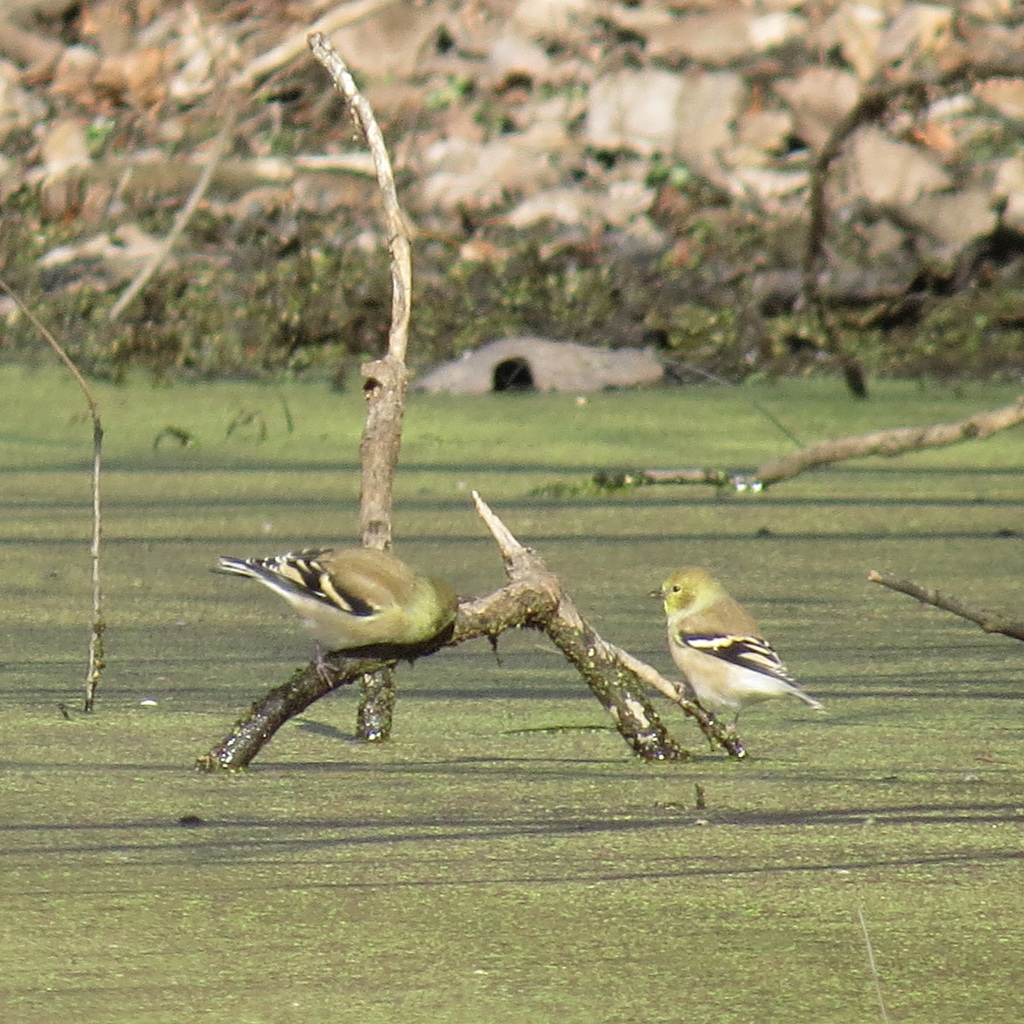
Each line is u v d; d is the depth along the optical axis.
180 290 20.78
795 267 21.16
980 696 9.24
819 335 20.38
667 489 15.25
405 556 12.62
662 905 6.08
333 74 9.16
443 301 20.92
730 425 17.47
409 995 5.32
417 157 22.52
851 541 13.20
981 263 21.19
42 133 22.75
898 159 21.36
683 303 20.89
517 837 6.82
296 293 20.64
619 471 15.41
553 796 7.42
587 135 22.66
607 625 10.80
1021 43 21.61
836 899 6.15
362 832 6.88
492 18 23.41
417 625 7.57
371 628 7.52
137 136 22.75
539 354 19.48
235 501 14.63
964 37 21.84
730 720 8.86
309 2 23.30
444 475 15.56
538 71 23.11
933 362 20.08
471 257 21.50
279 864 6.49
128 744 8.19
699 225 21.83
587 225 21.91
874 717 8.86
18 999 5.26
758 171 22.11
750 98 22.42
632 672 8.14
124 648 10.23
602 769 7.89
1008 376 19.84
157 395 18.89
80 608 11.21
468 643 10.62
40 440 17.12
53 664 9.84
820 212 20.14
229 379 19.72
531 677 9.72
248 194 21.86
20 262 21.17
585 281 21.12
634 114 22.55
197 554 12.72
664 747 8.06
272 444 16.97
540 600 7.96
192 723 8.57
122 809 7.16
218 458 16.42
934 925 5.91
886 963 5.59
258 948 5.68
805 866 6.50
